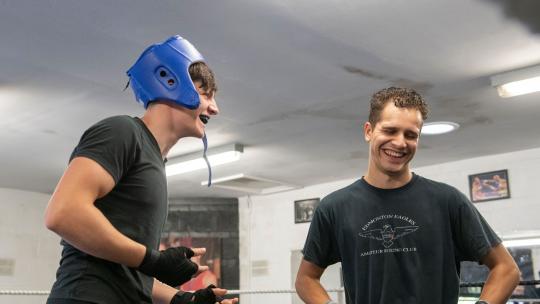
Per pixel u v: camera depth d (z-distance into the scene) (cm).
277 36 308
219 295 126
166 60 129
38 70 348
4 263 673
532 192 546
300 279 164
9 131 473
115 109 423
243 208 792
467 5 275
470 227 149
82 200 104
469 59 341
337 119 455
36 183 675
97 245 104
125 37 306
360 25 296
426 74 364
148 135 125
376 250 151
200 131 134
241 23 292
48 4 271
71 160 113
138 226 117
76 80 365
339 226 160
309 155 573
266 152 559
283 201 755
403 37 311
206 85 136
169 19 287
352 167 629
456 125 472
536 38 311
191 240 772
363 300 151
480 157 589
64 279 112
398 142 149
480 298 142
